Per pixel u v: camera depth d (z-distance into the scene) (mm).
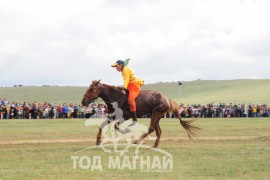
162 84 155500
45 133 28000
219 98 108250
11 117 57062
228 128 33969
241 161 15867
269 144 21484
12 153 17766
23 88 150250
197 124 41125
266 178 13008
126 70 19578
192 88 138875
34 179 12586
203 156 17062
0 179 12508
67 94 139375
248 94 110750
